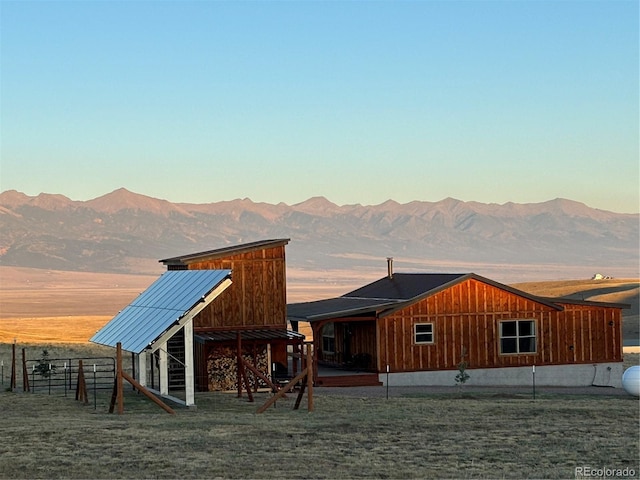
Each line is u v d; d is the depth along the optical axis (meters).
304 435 22.30
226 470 17.81
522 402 31.50
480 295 41.84
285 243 39.22
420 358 40.72
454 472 18.20
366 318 40.16
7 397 32.84
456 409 28.62
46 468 17.81
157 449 19.94
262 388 36.62
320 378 39.19
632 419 26.39
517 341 42.16
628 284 139.00
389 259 49.22
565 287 147.25
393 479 17.39
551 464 19.42
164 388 31.80
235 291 38.41
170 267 40.28
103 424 24.03
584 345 43.06
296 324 45.31
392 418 26.02
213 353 36.88
